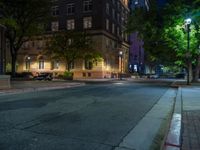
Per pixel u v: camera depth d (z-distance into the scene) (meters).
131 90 21.14
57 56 49.25
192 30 26.97
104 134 6.37
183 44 27.48
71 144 5.46
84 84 30.61
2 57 19.48
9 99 13.35
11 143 5.44
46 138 5.86
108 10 60.56
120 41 70.12
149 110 10.38
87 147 5.29
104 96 15.68
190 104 11.39
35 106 10.84
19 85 23.42
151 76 76.75
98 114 9.15
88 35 56.97
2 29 19.55
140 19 29.06
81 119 8.16
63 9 60.75
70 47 47.91
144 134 6.52
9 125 7.07
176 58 31.69
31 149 5.07
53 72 61.00
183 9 26.94
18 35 38.53
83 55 48.62
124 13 74.25
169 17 27.50
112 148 5.31
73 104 11.73
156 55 32.31
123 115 9.06
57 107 10.67
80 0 58.75
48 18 38.66
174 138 5.47
